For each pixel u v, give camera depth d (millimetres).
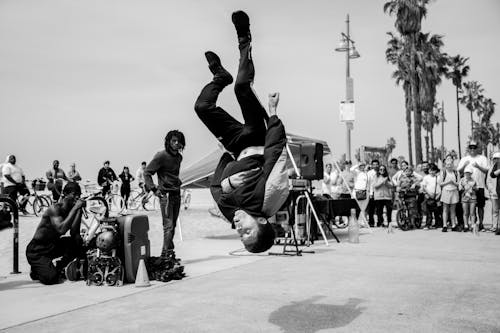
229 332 4863
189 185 16047
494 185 14445
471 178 14773
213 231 16109
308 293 6547
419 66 39156
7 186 17734
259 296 6402
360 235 14234
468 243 11977
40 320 5406
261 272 8188
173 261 7766
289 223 10531
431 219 16406
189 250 11242
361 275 7809
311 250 10828
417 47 39688
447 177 14992
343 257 9812
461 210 15305
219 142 4641
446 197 14961
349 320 5250
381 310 5648
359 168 16344
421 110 40312
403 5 38062
